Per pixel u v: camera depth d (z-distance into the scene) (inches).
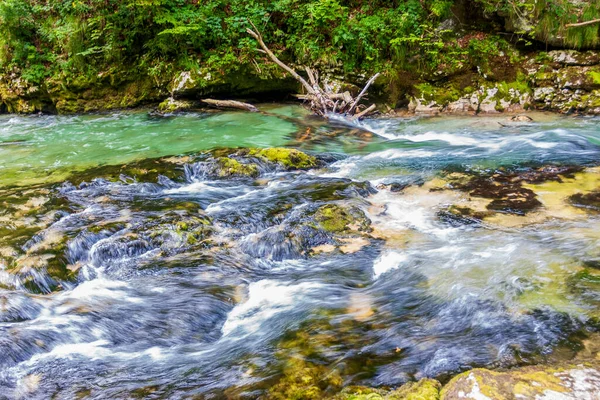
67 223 207.8
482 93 405.1
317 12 421.1
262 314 149.0
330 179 257.4
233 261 183.3
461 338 125.8
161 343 138.3
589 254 163.8
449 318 135.9
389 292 154.9
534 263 160.9
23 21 478.9
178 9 446.9
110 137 362.3
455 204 218.7
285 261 183.3
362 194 237.9
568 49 398.0
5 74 484.4
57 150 332.8
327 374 115.2
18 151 334.0
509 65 409.7
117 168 281.6
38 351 133.6
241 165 272.7
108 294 163.2
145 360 130.1
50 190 249.3
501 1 408.2
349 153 312.7
